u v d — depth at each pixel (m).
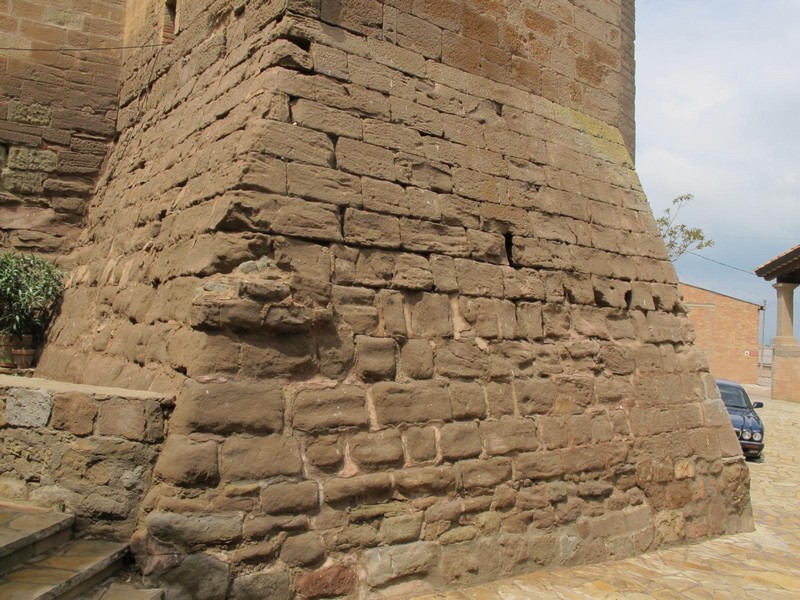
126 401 4.33
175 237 5.46
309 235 4.99
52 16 8.95
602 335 6.89
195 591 4.02
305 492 4.50
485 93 6.79
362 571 4.67
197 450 4.17
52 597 3.53
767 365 46.50
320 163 5.21
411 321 5.48
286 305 4.68
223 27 6.50
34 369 7.53
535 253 6.59
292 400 4.63
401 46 6.15
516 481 5.69
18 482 4.47
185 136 6.31
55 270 8.21
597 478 6.30
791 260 25.98
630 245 7.66
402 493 5.00
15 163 8.54
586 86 8.00
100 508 4.24
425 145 6.02
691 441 7.30
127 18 9.27
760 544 7.12
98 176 9.12
